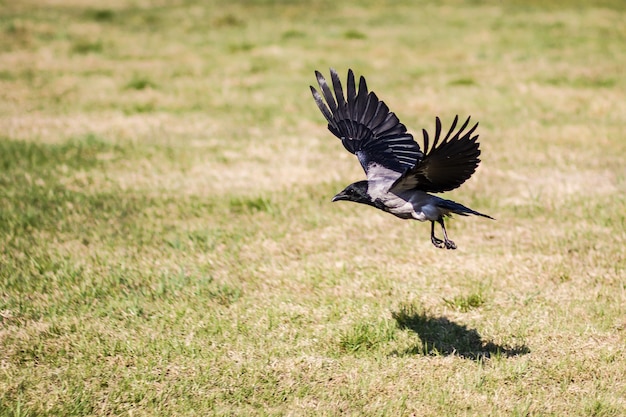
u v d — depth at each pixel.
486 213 14.93
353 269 12.62
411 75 26.23
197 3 39.44
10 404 9.06
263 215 15.02
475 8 38.34
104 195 16.00
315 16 36.59
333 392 9.39
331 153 18.72
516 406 9.05
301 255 13.23
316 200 15.73
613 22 34.97
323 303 11.52
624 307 11.33
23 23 32.44
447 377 9.70
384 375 9.73
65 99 23.34
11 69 26.45
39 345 10.36
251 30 33.47
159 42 31.09
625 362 9.99
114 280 12.20
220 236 13.95
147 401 9.21
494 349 10.41
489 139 19.53
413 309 11.27
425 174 8.62
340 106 10.33
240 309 11.35
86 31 32.41
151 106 22.77
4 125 20.70
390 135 10.20
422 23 34.88
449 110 22.33
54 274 12.34
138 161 18.14
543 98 23.31
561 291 11.88
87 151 18.83
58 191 16.20
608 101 22.80
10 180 16.77
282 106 22.83
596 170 17.34
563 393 9.38
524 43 30.70
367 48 30.06
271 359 10.06
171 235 14.02
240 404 9.20
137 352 10.21
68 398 9.23
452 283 12.13
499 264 12.69
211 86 24.89
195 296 11.75
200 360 10.04
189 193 16.20
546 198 15.64
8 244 13.47
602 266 12.62
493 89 24.36
